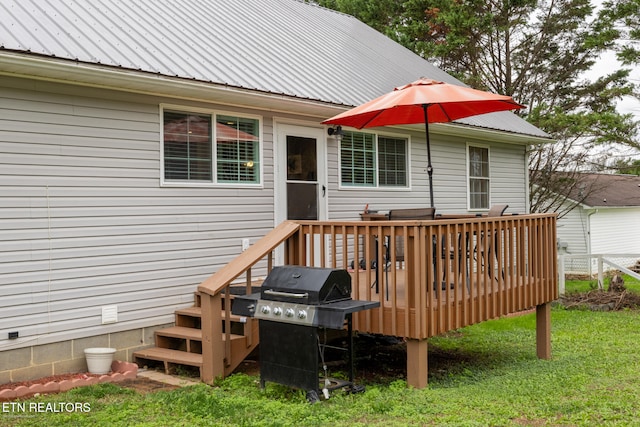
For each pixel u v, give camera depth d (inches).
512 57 808.9
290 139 328.2
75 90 237.8
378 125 304.0
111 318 247.8
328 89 333.1
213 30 342.6
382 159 395.2
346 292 203.2
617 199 863.7
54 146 231.1
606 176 996.6
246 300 211.3
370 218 362.3
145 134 261.1
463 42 741.3
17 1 252.2
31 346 224.1
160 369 249.0
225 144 295.0
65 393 208.1
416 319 211.3
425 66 532.1
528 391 213.0
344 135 365.1
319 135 346.3
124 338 252.7
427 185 429.4
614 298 473.1
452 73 804.0
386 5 860.6
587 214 818.2
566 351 302.7
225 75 276.2
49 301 229.0
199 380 229.6
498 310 258.7
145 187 260.5
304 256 244.7
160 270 265.6
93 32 256.1
